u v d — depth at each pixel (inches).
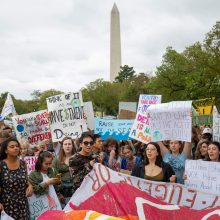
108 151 365.4
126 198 212.5
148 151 254.2
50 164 264.1
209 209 205.8
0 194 231.5
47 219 185.9
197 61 1332.4
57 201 260.1
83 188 219.3
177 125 291.9
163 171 253.4
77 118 406.6
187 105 288.8
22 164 239.9
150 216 206.2
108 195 216.1
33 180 258.8
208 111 642.2
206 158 287.9
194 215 204.4
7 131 339.6
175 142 288.8
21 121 412.8
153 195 224.2
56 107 408.5
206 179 257.9
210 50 1275.8
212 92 1270.9
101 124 483.8
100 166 222.7
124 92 2770.7
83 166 240.1
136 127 391.2
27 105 3139.8
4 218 212.7
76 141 385.1
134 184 223.6
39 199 257.3
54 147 409.7
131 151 378.0
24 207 234.8
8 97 531.8
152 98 392.5
